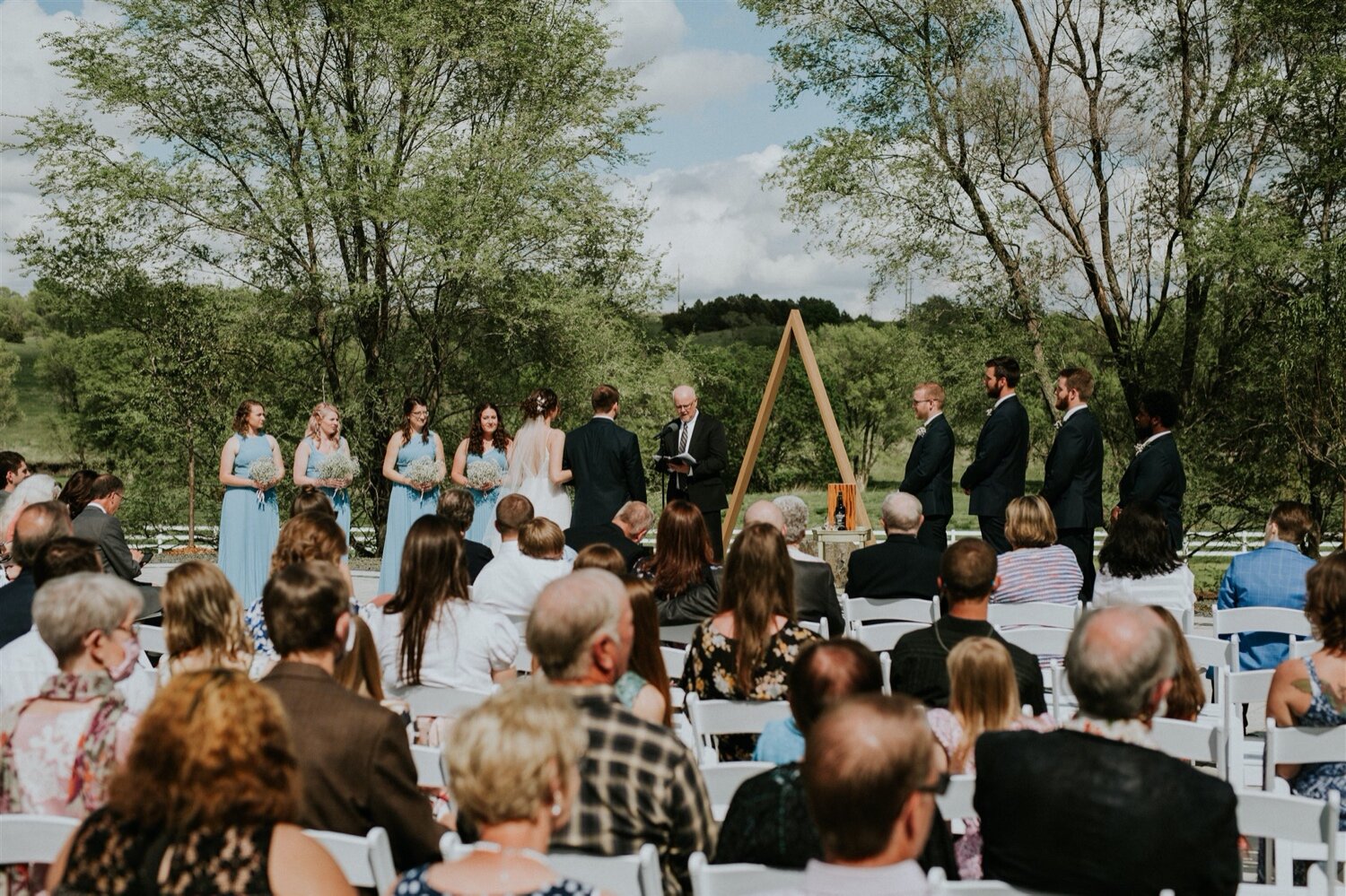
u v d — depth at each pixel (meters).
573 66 18.89
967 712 3.29
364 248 19.30
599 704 2.80
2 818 2.58
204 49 19.00
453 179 17.58
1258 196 15.99
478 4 18.55
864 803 1.87
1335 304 14.53
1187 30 17.30
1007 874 2.56
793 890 1.99
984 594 4.00
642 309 20.11
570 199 18.80
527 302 18.78
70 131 17.33
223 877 1.95
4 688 3.69
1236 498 17.23
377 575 13.20
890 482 47.38
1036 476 26.89
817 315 84.38
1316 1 15.50
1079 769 2.50
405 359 20.48
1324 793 3.69
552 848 2.68
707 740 4.56
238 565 9.11
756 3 17.98
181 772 1.96
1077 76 18.34
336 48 19.64
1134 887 2.44
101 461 25.72
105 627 2.96
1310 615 3.67
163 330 18.73
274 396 20.23
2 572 6.00
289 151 19.44
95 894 1.96
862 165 17.91
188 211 18.27
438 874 2.02
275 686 2.99
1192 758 3.56
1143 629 2.58
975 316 18.36
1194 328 17.48
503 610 5.53
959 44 18.00
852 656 2.72
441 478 9.53
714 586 5.49
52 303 18.97
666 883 2.75
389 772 2.94
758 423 11.43
